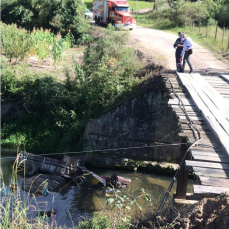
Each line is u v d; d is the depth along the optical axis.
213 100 10.27
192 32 29.70
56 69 21.89
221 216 5.09
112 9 31.47
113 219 6.52
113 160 15.79
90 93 17.16
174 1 35.50
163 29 33.94
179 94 11.48
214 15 33.94
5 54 24.36
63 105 17.83
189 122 8.62
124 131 16.17
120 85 16.72
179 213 5.65
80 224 7.56
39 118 18.64
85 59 19.03
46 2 34.06
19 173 14.74
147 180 14.57
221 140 7.00
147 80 15.87
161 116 15.59
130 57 18.59
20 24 36.66
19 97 19.05
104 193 13.09
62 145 17.05
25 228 5.34
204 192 5.29
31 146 17.56
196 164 6.25
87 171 14.80
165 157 15.73
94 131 16.53
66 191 13.33
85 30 30.80
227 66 17.89
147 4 57.22
